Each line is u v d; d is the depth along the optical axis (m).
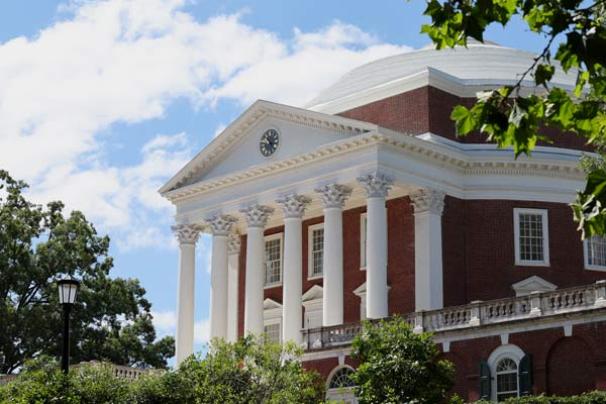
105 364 55.84
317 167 56.06
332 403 40.41
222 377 39.97
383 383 38.41
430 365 38.75
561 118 11.68
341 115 61.31
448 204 56.50
